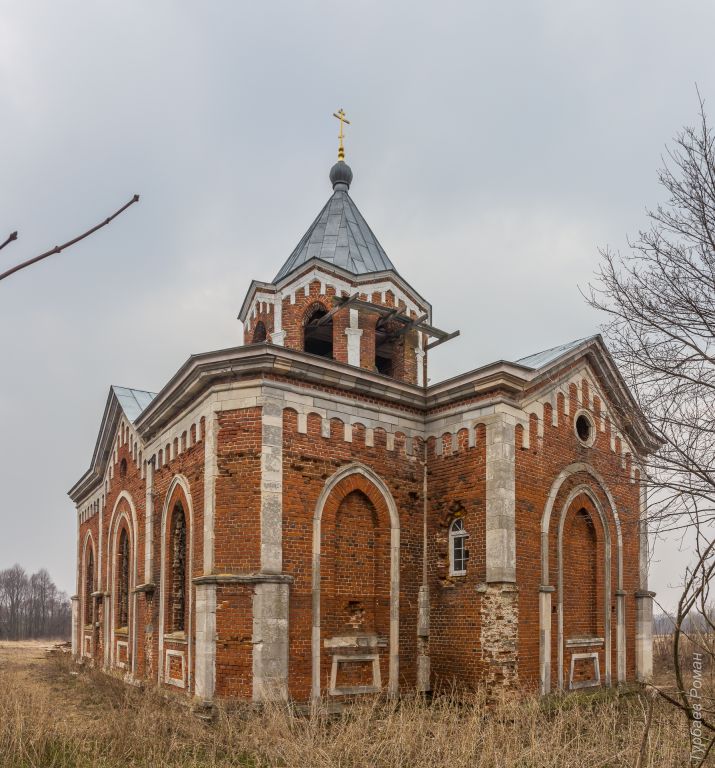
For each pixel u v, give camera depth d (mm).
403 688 17797
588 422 20828
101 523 29953
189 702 16547
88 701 19859
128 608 24578
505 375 17781
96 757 12164
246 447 16484
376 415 18703
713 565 6047
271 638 15359
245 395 16750
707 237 10469
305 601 16375
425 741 11680
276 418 16641
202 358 16984
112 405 27375
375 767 10820
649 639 21594
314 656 16250
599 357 21188
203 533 16922
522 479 18156
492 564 17266
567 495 19656
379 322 22312
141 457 23797
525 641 17312
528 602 17656
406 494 18969
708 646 6613
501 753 10820
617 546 21094
